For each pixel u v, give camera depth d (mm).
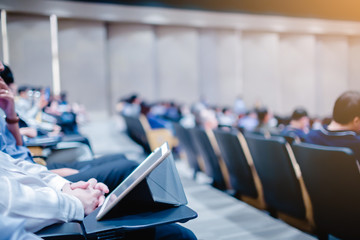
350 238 1618
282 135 2377
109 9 10531
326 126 1945
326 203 1676
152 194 818
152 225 756
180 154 4488
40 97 3021
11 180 798
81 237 796
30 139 2082
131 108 7668
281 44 13367
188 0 9555
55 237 777
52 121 3146
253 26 12250
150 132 5008
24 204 777
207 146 2863
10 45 9977
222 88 12641
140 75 11562
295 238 1583
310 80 13664
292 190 1924
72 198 940
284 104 13508
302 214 1934
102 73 11008
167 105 9047
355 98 1819
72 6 10125
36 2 9688
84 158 2424
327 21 13000
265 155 2035
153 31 11711
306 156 1657
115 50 11344
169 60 11977
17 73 10102
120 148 5938
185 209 852
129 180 871
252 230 1693
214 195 2367
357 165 1437
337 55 13977
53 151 2340
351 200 1535
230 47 12609
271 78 13133
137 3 10000
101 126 9875
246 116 5969
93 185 1075
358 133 1869
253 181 2365
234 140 2344
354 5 9828
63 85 10633
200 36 12328
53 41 10461
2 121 1374
